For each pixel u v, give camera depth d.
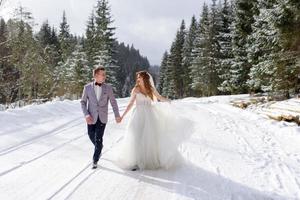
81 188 5.23
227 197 5.02
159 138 6.37
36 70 24.73
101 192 5.08
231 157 7.33
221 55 40.84
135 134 6.29
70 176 5.78
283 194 5.20
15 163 6.44
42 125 10.37
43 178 5.64
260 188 5.45
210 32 42.22
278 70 16.70
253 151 7.90
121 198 4.87
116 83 42.75
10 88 21.70
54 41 63.78
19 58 23.39
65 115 12.77
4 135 8.64
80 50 40.41
